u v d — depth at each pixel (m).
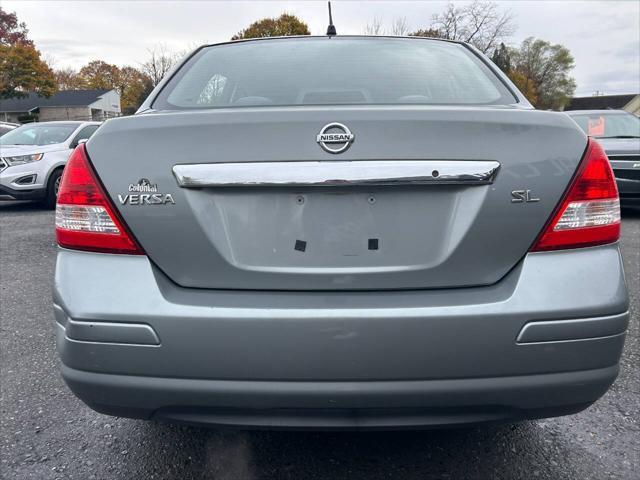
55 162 9.38
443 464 2.20
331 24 3.01
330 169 1.65
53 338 3.55
